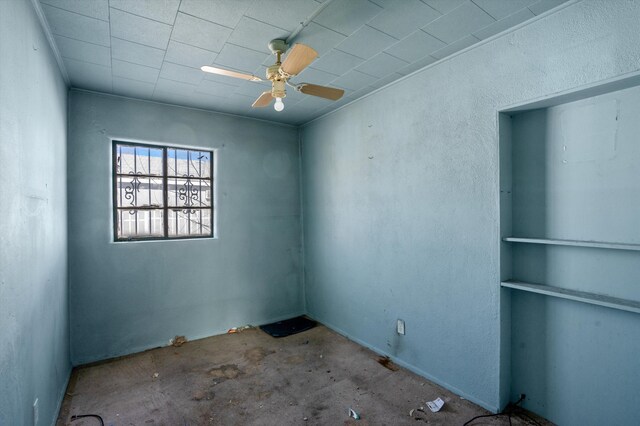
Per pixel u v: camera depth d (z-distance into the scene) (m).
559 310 2.08
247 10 1.87
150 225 3.46
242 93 3.18
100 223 3.11
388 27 2.06
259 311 4.05
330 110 3.75
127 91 3.10
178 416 2.27
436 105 2.59
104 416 2.27
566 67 1.86
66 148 2.87
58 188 2.46
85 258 3.03
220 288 3.77
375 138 3.19
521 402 2.26
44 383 1.93
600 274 1.90
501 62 2.16
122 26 2.02
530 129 2.20
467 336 2.41
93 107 3.09
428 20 1.98
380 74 2.79
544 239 2.05
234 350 3.33
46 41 2.06
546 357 2.14
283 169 4.27
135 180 3.38
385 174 3.09
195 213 3.73
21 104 1.54
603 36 1.72
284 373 2.85
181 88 3.04
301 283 4.39
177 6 1.83
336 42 2.24
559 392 2.08
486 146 2.26
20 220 1.51
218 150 3.79
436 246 2.62
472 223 2.36
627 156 1.78
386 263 3.10
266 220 4.12
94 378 2.77
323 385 2.65
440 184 2.58
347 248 3.61
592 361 1.93
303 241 4.39
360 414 2.27
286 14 1.92
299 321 4.14
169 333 3.45
